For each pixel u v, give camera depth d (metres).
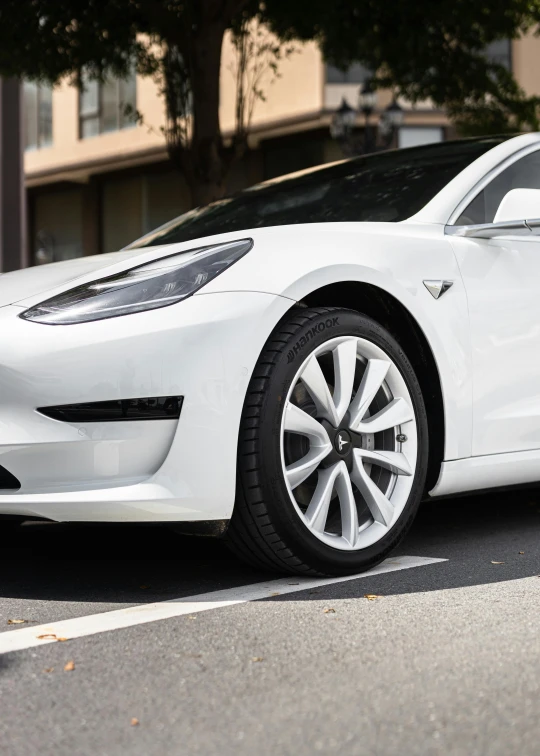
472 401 3.23
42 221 27.94
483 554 3.25
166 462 2.66
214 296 2.73
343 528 2.96
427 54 9.84
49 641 2.33
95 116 25.62
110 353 2.65
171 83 9.13
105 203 26.25
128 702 1.90
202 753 1.65
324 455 2.90
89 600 2.75
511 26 9.45
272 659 2.14
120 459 2.66
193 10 8.69
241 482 2.75
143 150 24.34
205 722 1.79
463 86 10.22
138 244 4.14
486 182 3.59
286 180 4.29
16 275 3.19
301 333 2.84
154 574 3.06
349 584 2.84
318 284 2.89
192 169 8.95
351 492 2.97
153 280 2.77
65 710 1.87
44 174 26.94
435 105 10.52
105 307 2.72
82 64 9.50
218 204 4.30
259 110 21.91
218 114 8.84
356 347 2.99
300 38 9.91
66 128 26.39
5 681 2.05
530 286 3.42
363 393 3.00
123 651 2.23
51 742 1.72
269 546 2.81
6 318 2.76
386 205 3.55
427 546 3.42
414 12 9.23
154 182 24.92
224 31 8.79
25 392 2.66
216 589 2.84
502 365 3.31
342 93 20.88
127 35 9.30
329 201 3.75
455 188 3.51
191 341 2.67
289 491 2.79
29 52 9.33
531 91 21.00
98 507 2.64
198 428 2.66
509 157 3.73
